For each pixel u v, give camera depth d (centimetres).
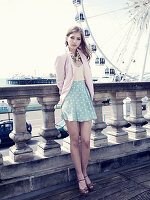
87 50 280
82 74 269
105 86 322
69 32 262
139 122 374
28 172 271
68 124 265
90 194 264
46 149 289
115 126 355
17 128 273
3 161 273
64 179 290
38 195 269
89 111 265
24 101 271
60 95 275
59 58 260
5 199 253
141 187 278
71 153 274
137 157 360
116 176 315
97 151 324
